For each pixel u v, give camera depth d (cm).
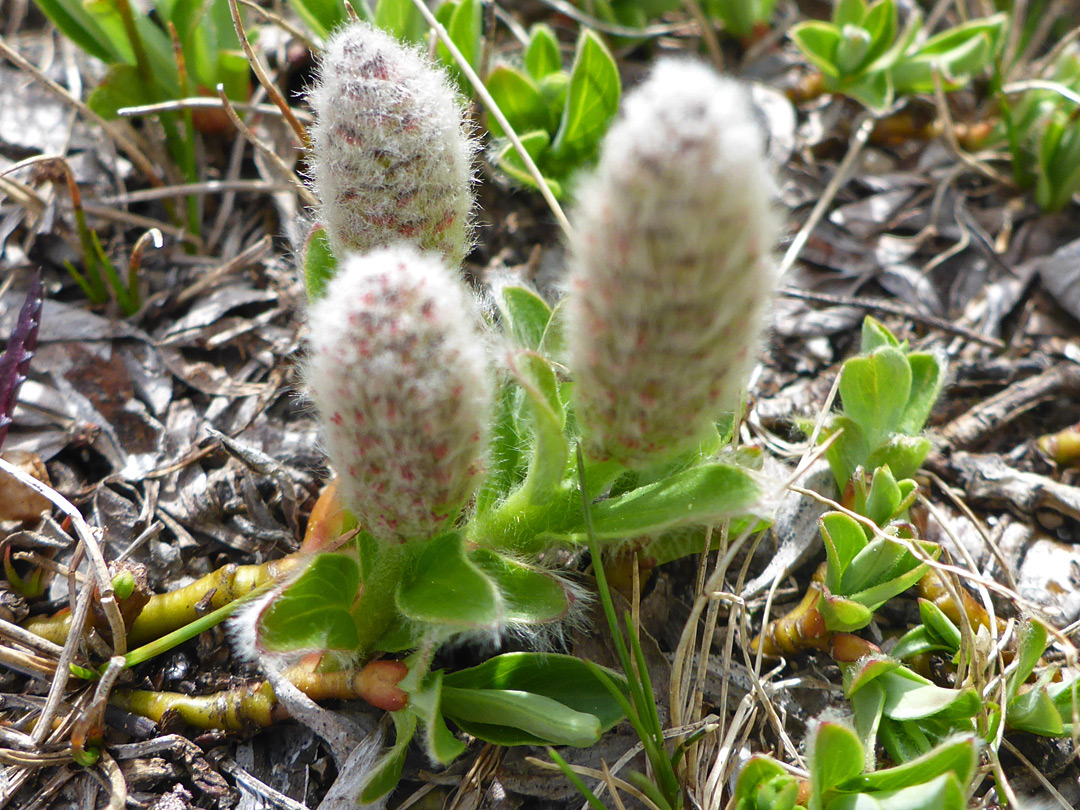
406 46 13
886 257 21
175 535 16
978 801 13
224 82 20
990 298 20
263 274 19
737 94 9
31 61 22
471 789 14
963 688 13
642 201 9
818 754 12
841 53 21
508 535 13
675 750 13
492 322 14
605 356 10
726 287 10
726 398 11
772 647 15
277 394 17
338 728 13
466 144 13
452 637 14
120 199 18
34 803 13
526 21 24
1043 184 21
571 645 15
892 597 16
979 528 16
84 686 14
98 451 17
